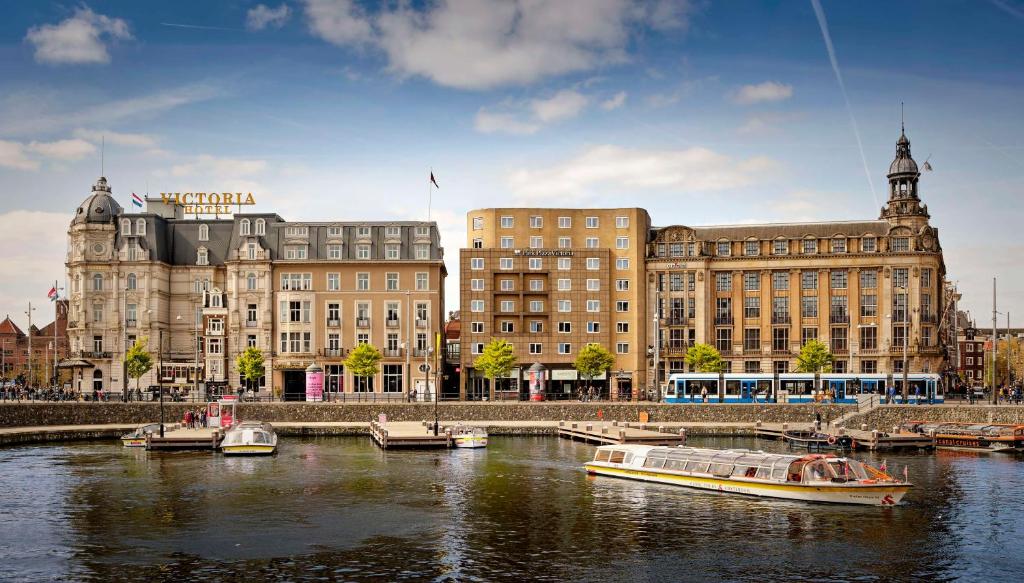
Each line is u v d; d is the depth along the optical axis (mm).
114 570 40531
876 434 84125
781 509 53688
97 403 99625
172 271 133375
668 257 136000
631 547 44812
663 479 62844
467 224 138375
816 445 84500
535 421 103375
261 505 54750
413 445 83375
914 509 53781
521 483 62875
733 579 39656
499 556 43031
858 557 43125
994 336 108688
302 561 42094
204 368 130000
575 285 133750
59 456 76750
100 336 129625
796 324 132875
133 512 52531
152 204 139000
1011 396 114625
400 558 42625
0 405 91625
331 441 90938
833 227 134375
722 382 111812
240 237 131625
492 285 133000
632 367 133875
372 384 129750
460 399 119500
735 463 60188
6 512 52438
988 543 45719
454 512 52844
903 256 129750
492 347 124125
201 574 39938
